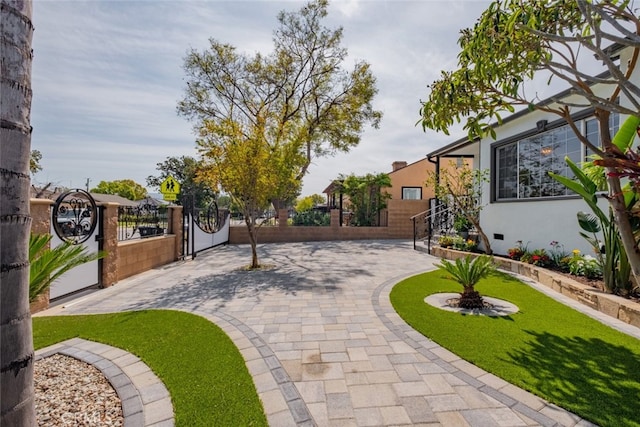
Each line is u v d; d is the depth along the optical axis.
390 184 15.30
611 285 4.18
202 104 14.39
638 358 2.77
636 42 2.31
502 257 7.39
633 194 3.81
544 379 2.46
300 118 14.90
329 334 3.48
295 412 2.14
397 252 10.27
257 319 3.97
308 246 12.10
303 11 13.27
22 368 1.29
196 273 7.03
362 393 2.36
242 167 7.18
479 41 3.02
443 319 3.84
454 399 2.27
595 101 2.75
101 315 4.12
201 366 2.74
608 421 1.97
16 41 1.24
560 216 6.14
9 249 1.24
